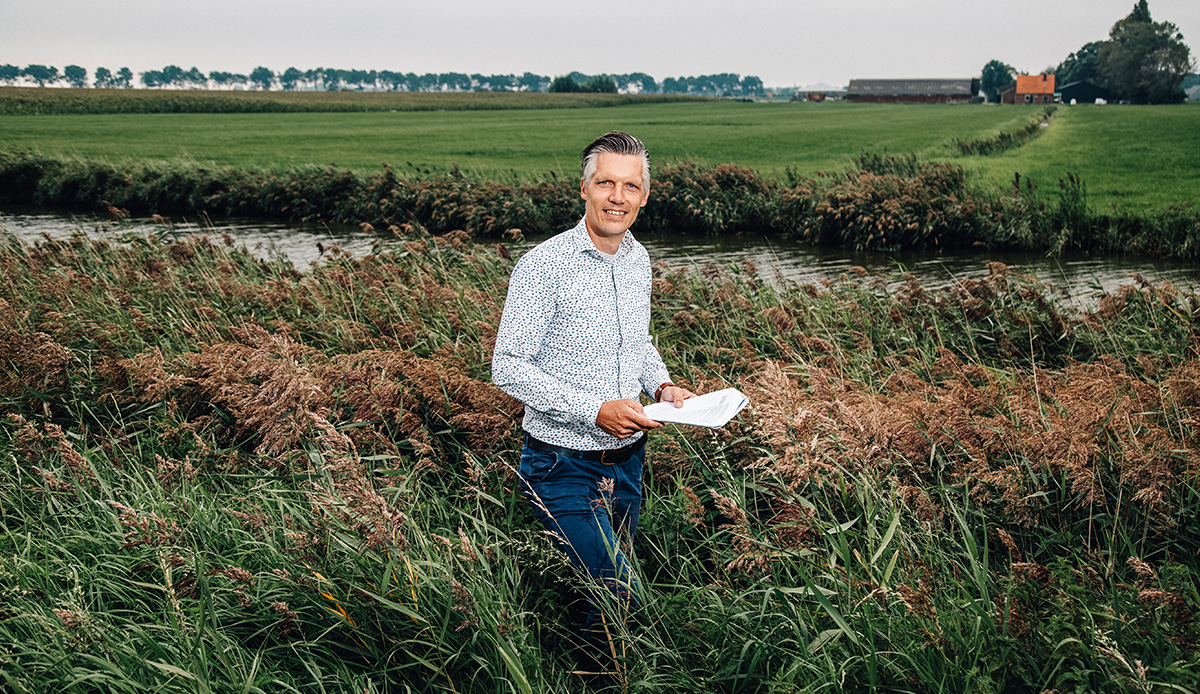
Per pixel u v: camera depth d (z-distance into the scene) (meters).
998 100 174.25
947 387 4.65
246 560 3.03
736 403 2.49
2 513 3.55
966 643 2.28
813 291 7.52
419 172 22.48
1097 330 6.44
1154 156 27.67
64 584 2.86
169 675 2.21
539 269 2.53
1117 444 3.36
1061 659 2.11
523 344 2.54
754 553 2.60
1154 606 2.27
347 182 21.94
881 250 15.84
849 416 3.08
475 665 2.49
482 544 3.01
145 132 48.97
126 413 4.85
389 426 4.19
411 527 2.72
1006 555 3.12
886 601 2.37
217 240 17.09
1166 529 2.98
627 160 2.46
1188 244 13.62
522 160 31.88
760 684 2.34
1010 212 15.81
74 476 3.54
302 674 2.50
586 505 2.60
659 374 2.95
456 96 124.88
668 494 3.64
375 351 4.85
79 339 5.90
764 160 30.44
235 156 33.34
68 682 2.18
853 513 3.06
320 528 2.81
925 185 17.09
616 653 2.45
